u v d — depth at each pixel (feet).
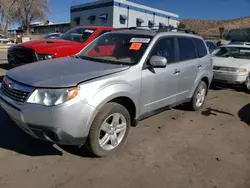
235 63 26.84
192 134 14.40
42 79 9.86
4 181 9.19
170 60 14.53
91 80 10.03
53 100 9.23
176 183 9.77
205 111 18.90
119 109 11.10
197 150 12.50
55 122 9.23
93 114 9.91
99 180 9.62
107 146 11.19
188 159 11.58
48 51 20.68
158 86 13.34
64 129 9.36
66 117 9.27
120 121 11.60
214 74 27.09
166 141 13.24
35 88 9.48
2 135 12.60
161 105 14.14
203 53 18.42
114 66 11.69
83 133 9.82
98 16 124.26
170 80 14.25
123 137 11.82
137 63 12.17
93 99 9.84
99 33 25.30
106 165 10.62
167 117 16.97
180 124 15.81
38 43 21.98
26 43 22.34
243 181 10.18
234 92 26.71
